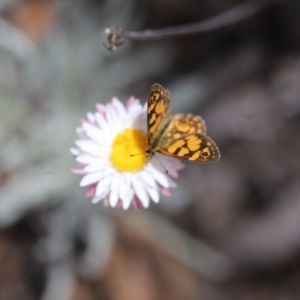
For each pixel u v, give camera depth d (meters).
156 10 0.44
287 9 0.44
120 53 0.44
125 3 0.43
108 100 0.44
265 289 0.43
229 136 0.44
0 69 0.43
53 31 0.42
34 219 0.43
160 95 0.33
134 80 0.44
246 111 0.44
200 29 0.38
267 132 0.44
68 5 0.43
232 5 0.44
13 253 0.43
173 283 0.43
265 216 0.43
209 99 0.44
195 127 0.34
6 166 0.42
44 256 0.43
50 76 0.42
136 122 0.35
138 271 0.43
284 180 0.43
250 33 0.45
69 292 0.42
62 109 0.43
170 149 0.33
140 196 0.34
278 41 0.45
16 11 0.43
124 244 0.43
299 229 0.42
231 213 0.44
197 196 0.44
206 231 0.43
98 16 0.43
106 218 0.42
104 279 0.43
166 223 0.43
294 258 0.43
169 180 0.34
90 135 0.34
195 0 0.44
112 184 0.34
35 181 0.41
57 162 0.42
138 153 0.34
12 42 0.42
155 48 0.44
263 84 0.44
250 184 0.44
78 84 0.43
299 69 0.44
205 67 0.45
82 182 0.34
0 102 0.42
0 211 0.41
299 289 0.43
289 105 0.44
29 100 0.43
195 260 0.43
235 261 0.43
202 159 0.33
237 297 0.43
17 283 0.43
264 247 0.43
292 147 0.44
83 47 0.43
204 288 0.43
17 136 0.42
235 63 0.45
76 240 0.43
